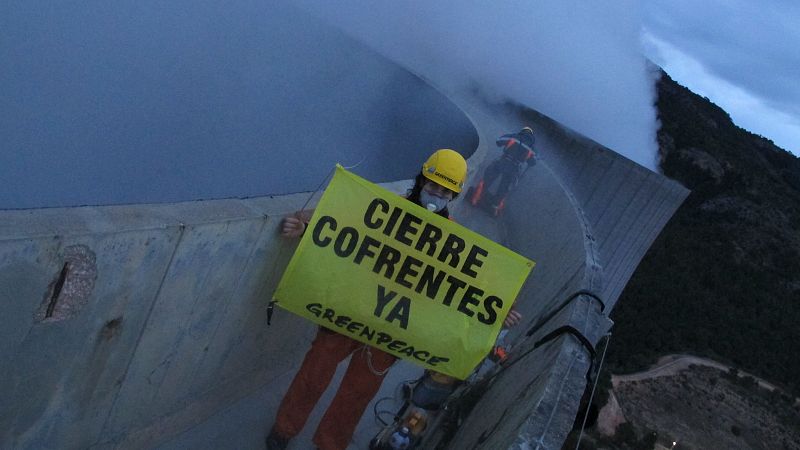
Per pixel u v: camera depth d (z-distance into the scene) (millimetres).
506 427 2639
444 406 3732
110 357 2570
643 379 63812
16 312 2086
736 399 66188
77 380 2492
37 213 2084
